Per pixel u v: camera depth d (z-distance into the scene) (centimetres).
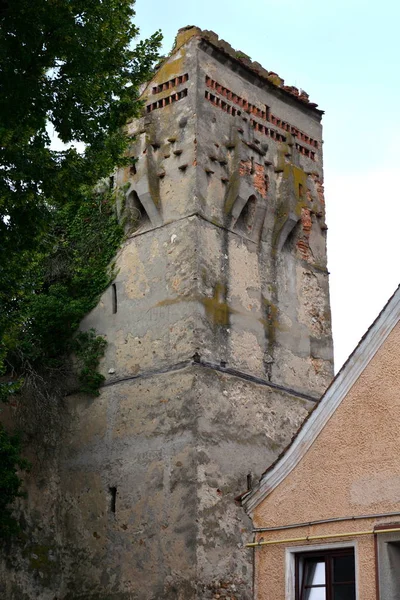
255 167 2925
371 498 1453
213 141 2830
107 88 2000
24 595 2542
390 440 1459
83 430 2730
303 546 1512
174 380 2564
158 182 2831
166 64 2931
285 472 1574
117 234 2877
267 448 2638
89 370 2762
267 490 1590
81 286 2892
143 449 2566
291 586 1509
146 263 2769
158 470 2506
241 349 2692
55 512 2695
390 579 1395
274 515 1566
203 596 2316
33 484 2684
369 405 1500
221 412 2550
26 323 2841
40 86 1861
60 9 1809
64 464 2736
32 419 2748
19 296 2030
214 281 2686
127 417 2638
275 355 2794
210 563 2364
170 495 2453
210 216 2747
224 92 2920
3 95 1784
